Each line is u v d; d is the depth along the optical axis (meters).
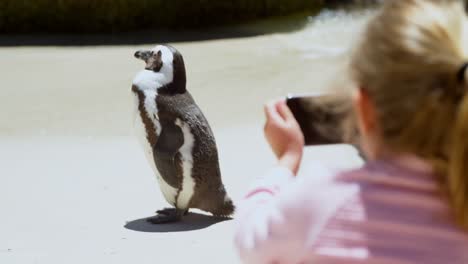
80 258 7.68
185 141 8.77
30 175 11.07
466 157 2.21
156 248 7.96
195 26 24.09
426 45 2.29
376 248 2.40
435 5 2.37
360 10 26.03
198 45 20.95
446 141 2.26
